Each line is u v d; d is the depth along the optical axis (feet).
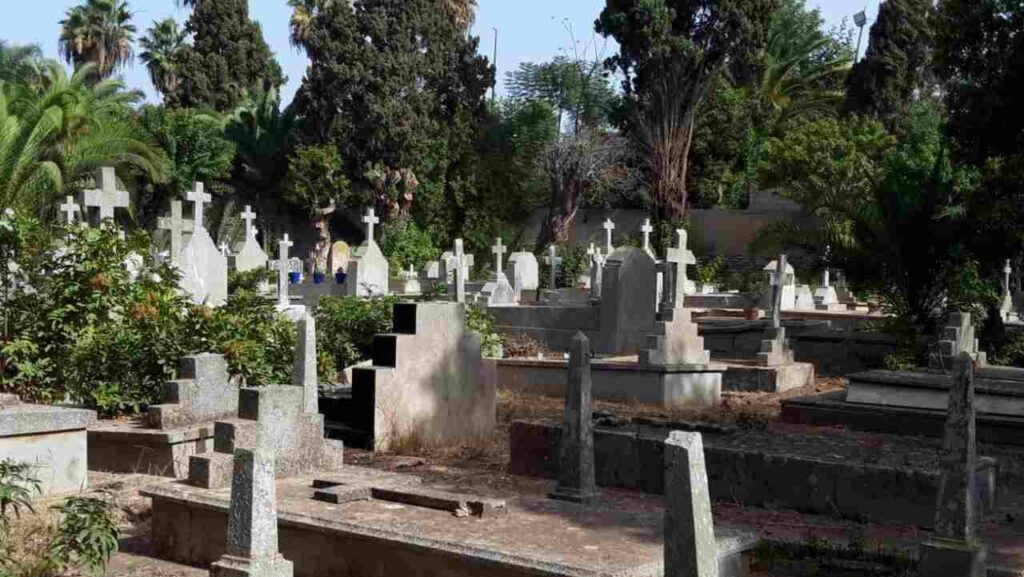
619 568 19.65
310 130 180.55
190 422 33.12
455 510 23.77
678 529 16.66
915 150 157.89
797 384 60.34
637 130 166.09
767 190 171.42
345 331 55.36
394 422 39.37
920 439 36.58
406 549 21.70
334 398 41.65
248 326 39.52
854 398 42.70
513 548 20.95
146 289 39.86
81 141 111.24
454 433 41.22
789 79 196.44
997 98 71.00
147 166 120.57
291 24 215.10
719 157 179.73
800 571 25.64
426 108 182.91
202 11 196.85
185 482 26.18
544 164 176.76
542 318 69.72
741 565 21.83
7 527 24.62
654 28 157.89
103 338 36.86
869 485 29.78
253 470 18.97
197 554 24.80
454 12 217.56
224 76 194.90
